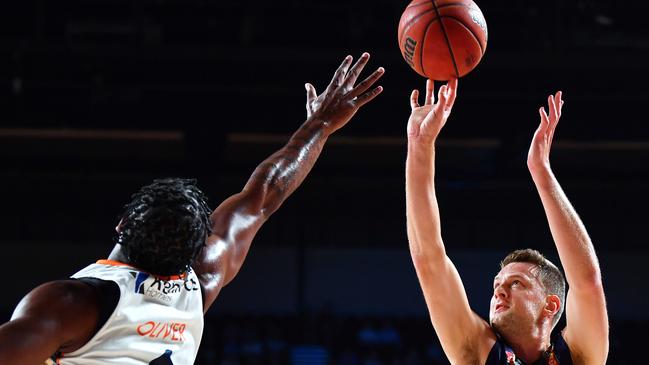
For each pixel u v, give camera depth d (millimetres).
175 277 1933
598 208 14773
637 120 11906
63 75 10953
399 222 14789
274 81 11156
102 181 14242
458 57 2898
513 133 12078
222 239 2221
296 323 13914
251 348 13289
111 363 1787
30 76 10867
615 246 14742
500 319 2836
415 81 11023
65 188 14180
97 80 10977
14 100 11648
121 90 11242
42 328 1664
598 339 2770
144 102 11656
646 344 14039
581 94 11469
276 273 14602
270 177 2465
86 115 11750
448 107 2705
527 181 14242
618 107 11891
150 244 1860
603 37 11617
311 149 2605
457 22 2889
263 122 11750
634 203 14734
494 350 2779
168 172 13570
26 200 14102
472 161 13867
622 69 11141
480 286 14531
